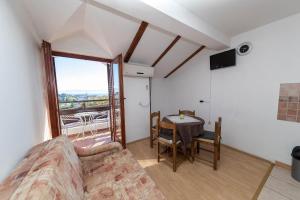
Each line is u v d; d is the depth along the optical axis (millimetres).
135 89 3273
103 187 1128
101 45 2596
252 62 2359
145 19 1680
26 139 1172
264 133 2271
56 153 984
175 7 1655
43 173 741
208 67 3107
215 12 1870
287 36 1955
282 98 2039
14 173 797
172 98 4176
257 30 2270
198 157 2412
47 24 1622
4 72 875
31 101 1366
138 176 1273
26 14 1332
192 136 2188
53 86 1953
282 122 2061
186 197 1545
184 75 3715
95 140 3400
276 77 2090
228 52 2605
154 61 3285
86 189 1103
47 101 2025
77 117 3758
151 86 3963
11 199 579
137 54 2893
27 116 1229
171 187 1696
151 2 1438
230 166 2119
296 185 1682
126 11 1521
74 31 2211
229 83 2725
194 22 1911
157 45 2721
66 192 784
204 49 3141
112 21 1997
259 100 2305
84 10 1735
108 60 2895
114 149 1729
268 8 1770
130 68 2965
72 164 1121
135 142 3244
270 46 2133
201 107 3340
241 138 2594
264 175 1890
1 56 848
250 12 1862
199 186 1710
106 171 1356
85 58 2643
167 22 1746
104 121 4148
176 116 2787
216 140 2008
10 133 909
